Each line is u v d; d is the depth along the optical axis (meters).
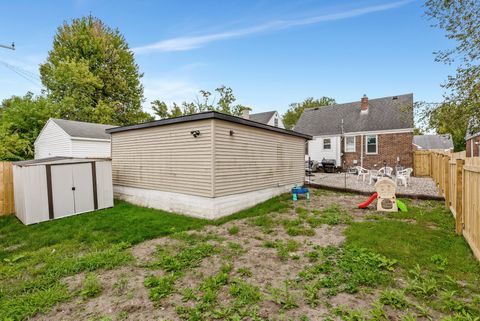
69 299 2.88
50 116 17.95
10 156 14.24
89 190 7.52
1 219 7.02
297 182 10.72
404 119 16.30
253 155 7.90
